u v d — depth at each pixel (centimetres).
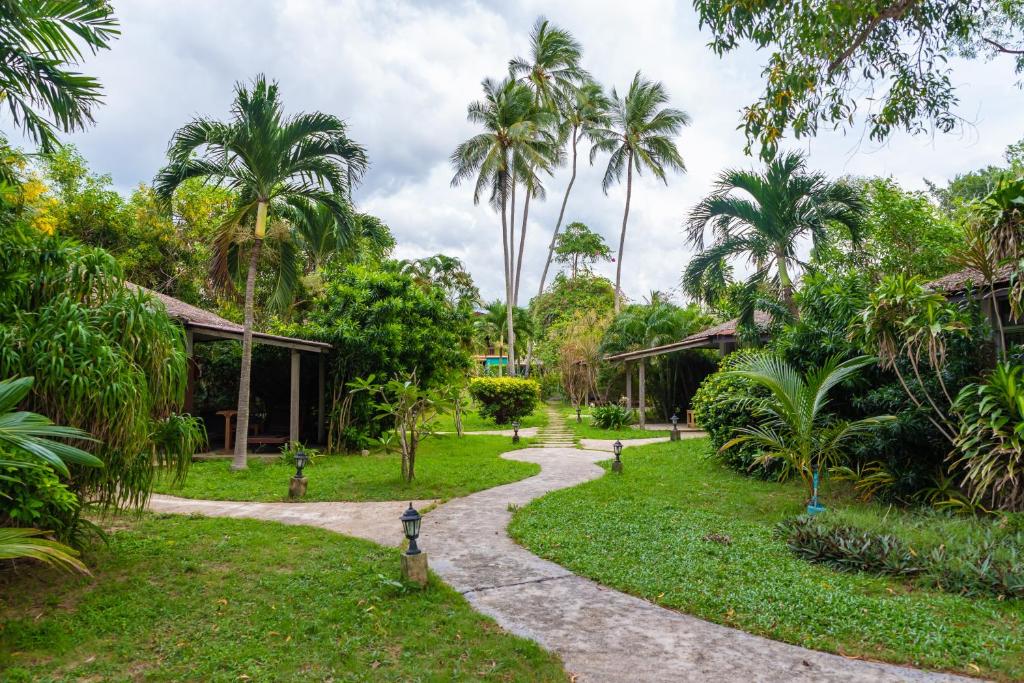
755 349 1289
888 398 797
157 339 547
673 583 504
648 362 2477
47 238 535
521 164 2742
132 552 574
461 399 1859
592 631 415
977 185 1836
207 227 2217
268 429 1662
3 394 316
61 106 577
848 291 904
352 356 1429
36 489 445
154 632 402
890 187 1634
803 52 714
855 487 840
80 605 441
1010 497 621
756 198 1314
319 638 393
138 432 510
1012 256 643
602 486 970
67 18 564
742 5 707
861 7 683
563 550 604
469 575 534
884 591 479
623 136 3117
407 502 850
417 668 354
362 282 1509
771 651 381
